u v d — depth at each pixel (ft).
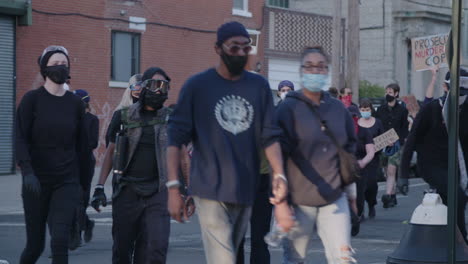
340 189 20.85
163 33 92.27
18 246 38.70
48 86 24.85
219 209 18.69
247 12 101.50
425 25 128.77
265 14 103.91
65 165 24.77
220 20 97.91
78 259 34.94
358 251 36.73
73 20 84.17
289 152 20.88
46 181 24.63
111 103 87.71
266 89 19.10
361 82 115.75
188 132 18.80
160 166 23.90
